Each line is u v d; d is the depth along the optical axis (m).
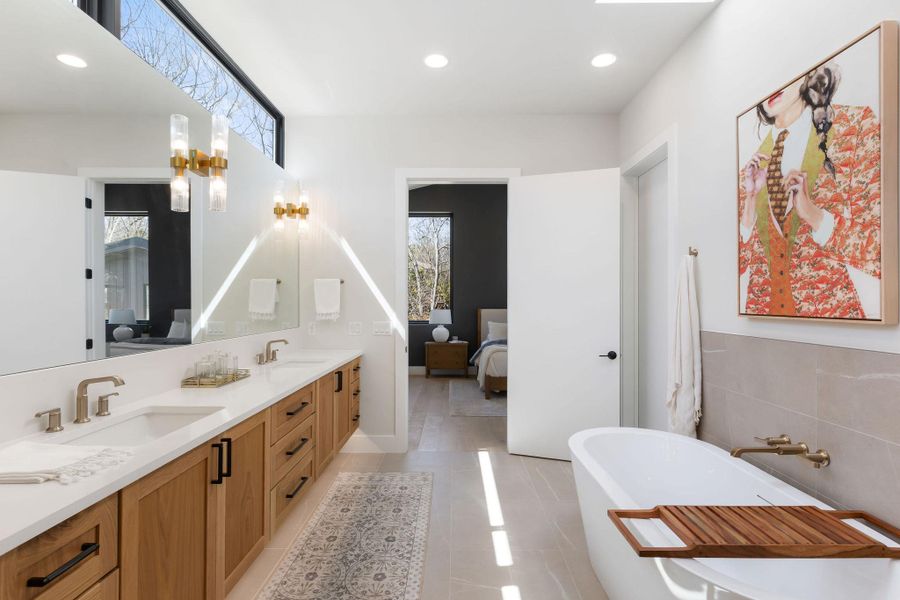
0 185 1.29
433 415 4.89
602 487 1.79
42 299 1.42
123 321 1.79
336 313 3.63
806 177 1.66
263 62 2.88
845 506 1.53
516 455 3.62
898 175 1.36
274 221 3.28
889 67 1.35
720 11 2.26
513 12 2.38
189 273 2.24
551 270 3.58
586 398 3.46
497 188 7.78
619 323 3.39
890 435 1.37
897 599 1.23
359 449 3.70
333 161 3.70
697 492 2.12
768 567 1.49
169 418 1.78
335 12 2.38
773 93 1.83
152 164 1.97
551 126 3.70
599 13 2.38
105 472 1.08
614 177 3.41
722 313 2.24
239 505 1.69
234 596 1.83
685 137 2.60
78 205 1.57
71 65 1.55
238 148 2.79
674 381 2.53
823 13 1.61
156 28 2.21
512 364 3.68
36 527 0.82
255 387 2.16
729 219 2.19
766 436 1.92
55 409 1.43
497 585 1.92
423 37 2.61
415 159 3.70
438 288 7.96
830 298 1.56
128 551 1.10
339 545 2.23
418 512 2.59
